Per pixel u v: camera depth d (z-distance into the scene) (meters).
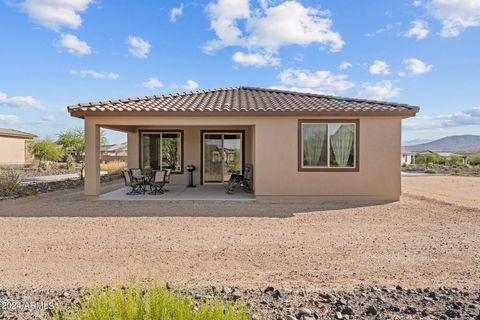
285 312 3.57
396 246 6.53
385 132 12.23
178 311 2.63
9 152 35.38
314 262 5.58
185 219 9.05
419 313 3.56
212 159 17.38
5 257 5.81
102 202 11.84
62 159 36.91
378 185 12.23
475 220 8.99
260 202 11.86
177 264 5.48
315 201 12.04
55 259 5.71
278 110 11.84
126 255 5.94
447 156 45.00
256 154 12.19
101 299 2.81
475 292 4.20
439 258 5.79
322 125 12.25
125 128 15.84
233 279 4.79
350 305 3.77
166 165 17.30
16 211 10.16
